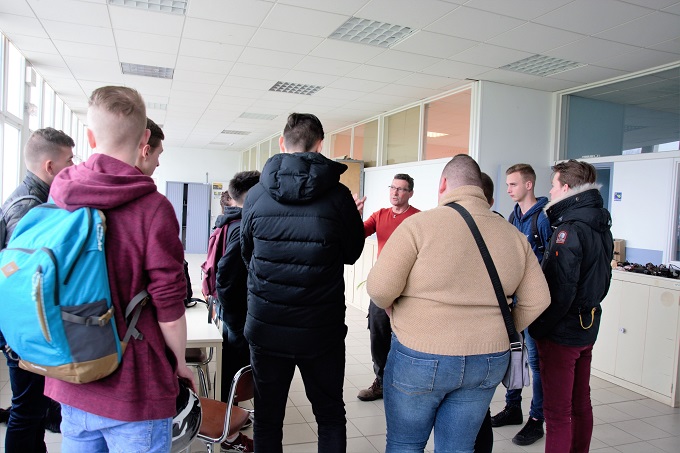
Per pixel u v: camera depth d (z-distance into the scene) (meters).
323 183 1.60
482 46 4.31
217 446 2.09
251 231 1.71
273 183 1.60
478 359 1.41
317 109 7.60
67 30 4.34
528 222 2.69
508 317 1.47
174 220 1.13
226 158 14.43
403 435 1.51
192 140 12.43
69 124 8.27
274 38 4.42
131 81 6.30
